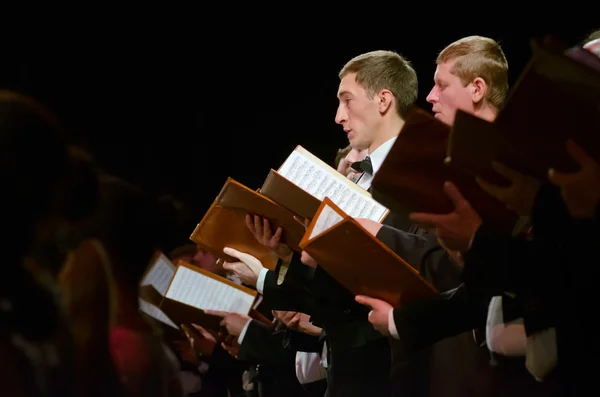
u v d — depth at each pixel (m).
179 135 17.00
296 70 16.25
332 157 16.14
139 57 16.80
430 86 14.33
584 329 4.14
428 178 4.69
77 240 4.31
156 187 16.91
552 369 4.31
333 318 6.25
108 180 5.73
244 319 8.27
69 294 4.17
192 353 9.30
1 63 16.41
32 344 3.09
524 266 4.27
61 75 16.67
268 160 16.69
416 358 5.77
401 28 14.72
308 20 15.93
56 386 3.23
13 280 3.08
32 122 3.16
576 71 3.69
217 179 16.94
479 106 6.24
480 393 5.32
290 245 6.74
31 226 3.17
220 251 7.21
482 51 6.30
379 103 7.23
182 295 8.38
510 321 4.62
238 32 16.47
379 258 5.16
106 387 4.10
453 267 5.79
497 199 4.57
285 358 8.10
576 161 4.04
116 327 5.23
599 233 4.04
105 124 16.89
